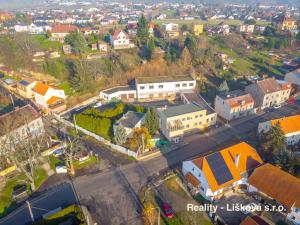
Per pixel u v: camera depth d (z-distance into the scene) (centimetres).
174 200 5212
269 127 6906
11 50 12069
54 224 4644
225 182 5128
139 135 6575
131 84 10375
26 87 9450
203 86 10325
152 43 12400
